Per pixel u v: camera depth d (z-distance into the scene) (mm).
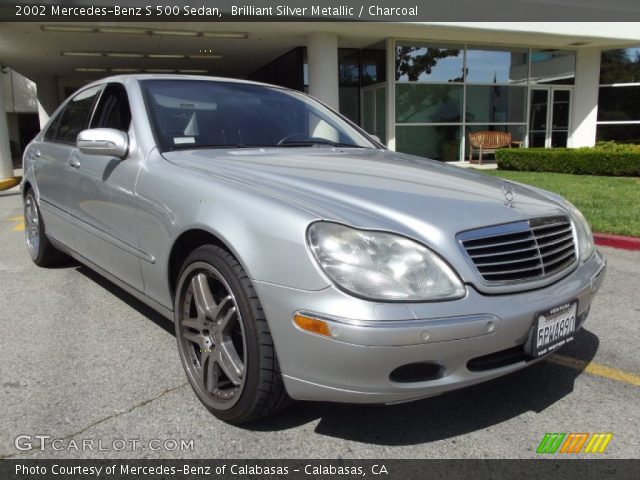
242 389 2309
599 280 2697
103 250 3502
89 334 3490
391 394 2039
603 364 3102
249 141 3408
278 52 16266
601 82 18359
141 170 3018
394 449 2314
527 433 2430
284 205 2260
